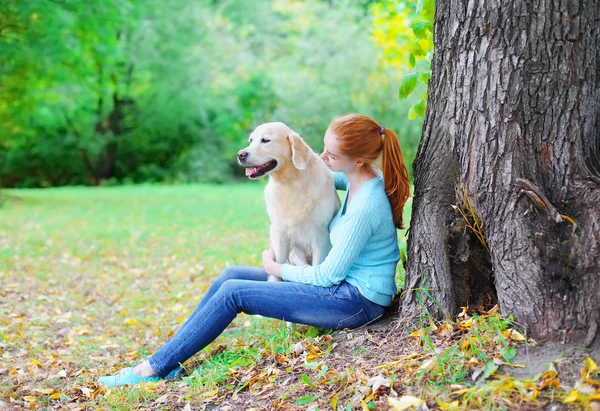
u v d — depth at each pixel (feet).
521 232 8.99
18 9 41.98
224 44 76.07
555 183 9.12
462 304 9.88
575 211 8.88
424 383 8.32
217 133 79.15
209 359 11.59
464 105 9.70
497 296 9.50
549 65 9.04
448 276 9.83
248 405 9.14
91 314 17.61
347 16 64.90
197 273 22.26
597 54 9.18
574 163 9.05
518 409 7.50
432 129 10.27
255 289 10.32
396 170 10.39
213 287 12.05
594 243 8.45
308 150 11.89
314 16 67.56
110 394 10.19
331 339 10.48
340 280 10.27
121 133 80.64
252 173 11.93
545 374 7.84
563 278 8.61
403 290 10.62
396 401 7.98
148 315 17.49
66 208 46.24
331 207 12.07
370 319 10.54
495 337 8.83
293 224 12.12
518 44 9.12
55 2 43.24
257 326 13.73
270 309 10.36
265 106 74.79
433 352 9.00
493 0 9.21
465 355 8.64
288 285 10.43
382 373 8.85
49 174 82.12
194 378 10.45
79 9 44.32
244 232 30.53
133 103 79.36
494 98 9.30
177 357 10.57
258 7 80.07
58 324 16.35
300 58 66.23
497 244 9.25
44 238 31.27
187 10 69.82
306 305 10.30
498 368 8.34
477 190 9.55
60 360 13.05
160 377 10.70
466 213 9.84
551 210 8.80
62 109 75.05
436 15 10.23
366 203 10.11
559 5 8.95
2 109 57.62
